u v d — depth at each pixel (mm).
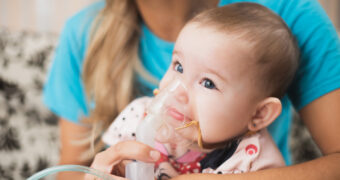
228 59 638
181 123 625
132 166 586
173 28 951
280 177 617
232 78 644
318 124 771
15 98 1624
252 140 689
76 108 1078
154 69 997
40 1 2096
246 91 659
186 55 655
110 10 1029
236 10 702
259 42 655
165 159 702
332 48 799
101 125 979
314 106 782
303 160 1531
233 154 688
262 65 660
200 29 660
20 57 1634
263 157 680
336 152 717
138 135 608
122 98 972
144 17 970
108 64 984
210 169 692
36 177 451
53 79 1121
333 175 634
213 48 638
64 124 1088
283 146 1004
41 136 1645
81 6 2125
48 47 1660
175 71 683
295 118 1506
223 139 676
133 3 995
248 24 667
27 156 1623
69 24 1126
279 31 692
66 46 1107
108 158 600
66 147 1057
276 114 684
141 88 1015
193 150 713
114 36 991
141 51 1010
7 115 1624
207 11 713
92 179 498
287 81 721
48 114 1648
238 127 682
